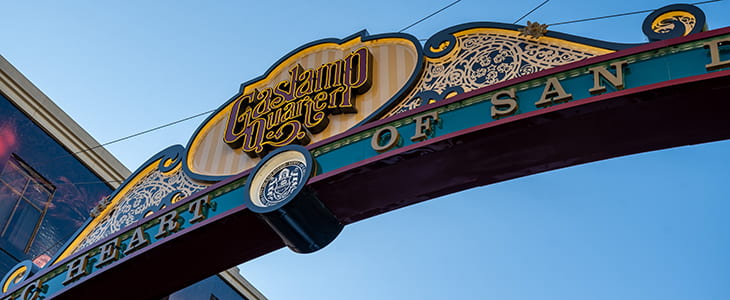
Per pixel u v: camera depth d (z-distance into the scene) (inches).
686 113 333.4
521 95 360.8
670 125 340.2
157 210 464.1
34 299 470.9
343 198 398.6
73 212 692.7
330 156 399.5
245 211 405.7
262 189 409.7
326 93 437.4
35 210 662.5
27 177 666.2
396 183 388.5
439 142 364.2
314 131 429.7
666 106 331.6
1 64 668.1
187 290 767.7
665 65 333.7
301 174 397.7
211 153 471.8
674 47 335.6
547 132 352.8
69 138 713.0
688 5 344.2
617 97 331.0
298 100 449.1
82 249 468.4
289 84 464.8
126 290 460.8
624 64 342.3
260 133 447.5
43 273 478.9
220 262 445.7
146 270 446.0
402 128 384.5
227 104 489.1
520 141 359.3
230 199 425.1
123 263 438.9
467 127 363.9
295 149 408.5
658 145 350.9
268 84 489.1
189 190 463.5
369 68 434.9
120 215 486.0
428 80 408.8
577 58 368.5
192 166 474.0
